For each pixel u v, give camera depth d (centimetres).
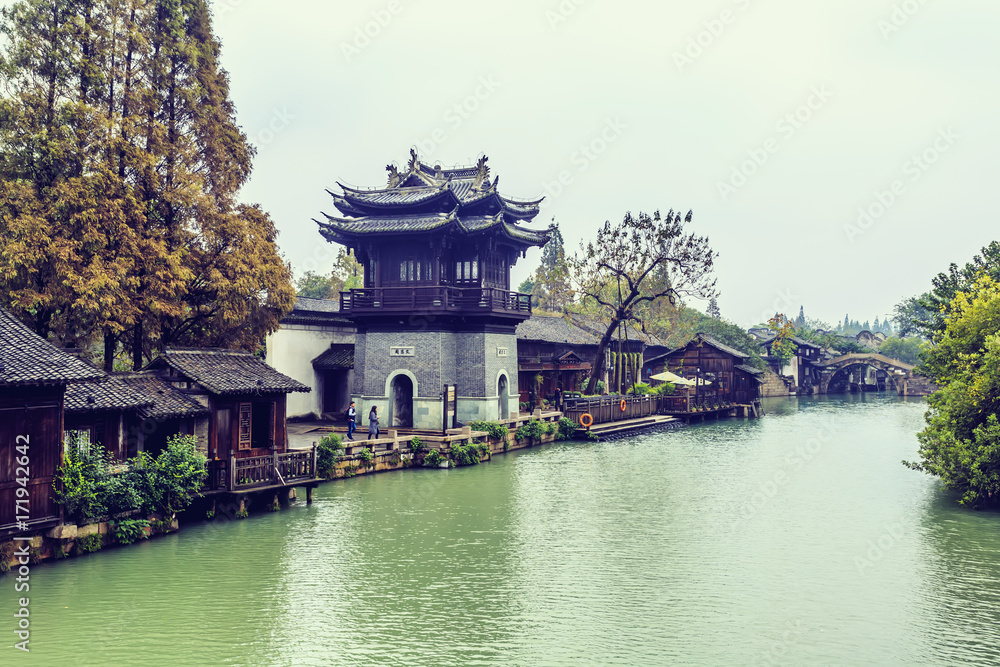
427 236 3953
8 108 2700
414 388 3994
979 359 2728
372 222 4069
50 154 2678
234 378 2567
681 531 2352
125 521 2052
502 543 2194
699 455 4034
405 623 1570
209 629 1514
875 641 1495
